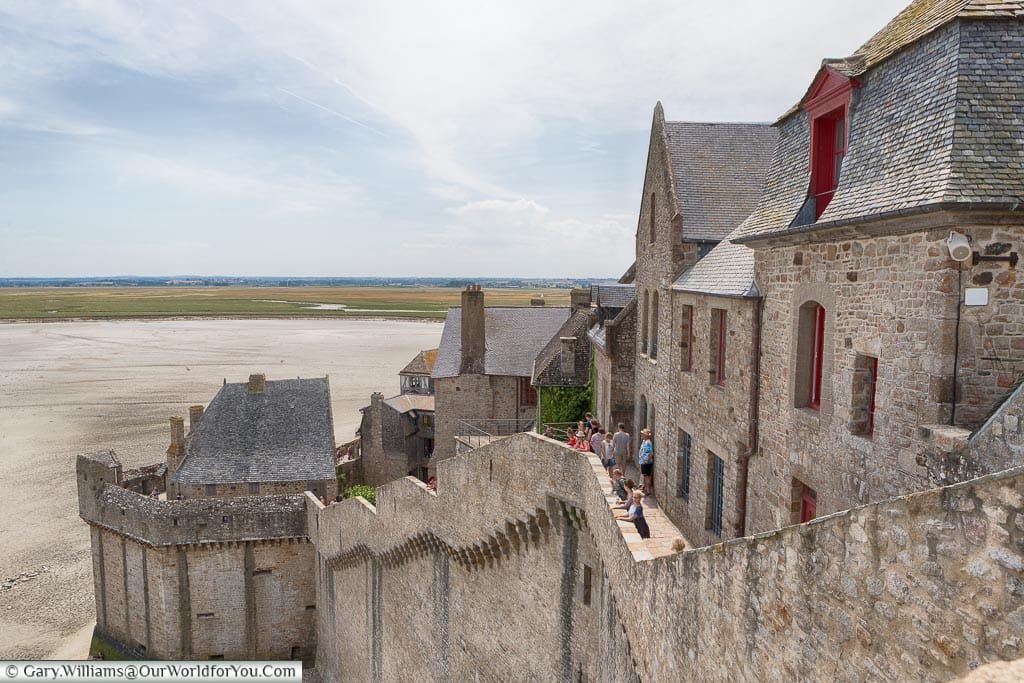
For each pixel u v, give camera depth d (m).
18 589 38.81
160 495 42.06
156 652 33.88
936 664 5.02
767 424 14.51
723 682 7.71
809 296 12.65
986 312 9.07
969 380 9.12
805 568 6.29
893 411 10.12
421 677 23.89
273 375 97.69
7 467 56.34
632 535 11.93
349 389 87.81
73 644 35.00
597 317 34.31
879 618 5.50
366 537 27.61
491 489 19.00
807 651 6.31
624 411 28.52
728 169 23.41
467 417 46.03
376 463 50.34
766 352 14.55
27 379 96.00
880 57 11.62
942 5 11.03
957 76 9.77
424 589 23.52
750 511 15.32
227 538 33.81
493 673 19.58
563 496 15.89
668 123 24.73
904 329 9.91
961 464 8.40
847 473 11.31
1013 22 9.91
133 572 34.59
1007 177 9.01
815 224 11.67
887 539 5.40
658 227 23.53
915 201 9.38
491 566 19.48
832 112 13.11
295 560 35.03
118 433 66.12
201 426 40.12
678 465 20.72
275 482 38.03
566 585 16.09
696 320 19.08
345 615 30.52
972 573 4.74
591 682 15.19
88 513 35.94
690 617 8.53
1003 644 4.52
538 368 39.94
